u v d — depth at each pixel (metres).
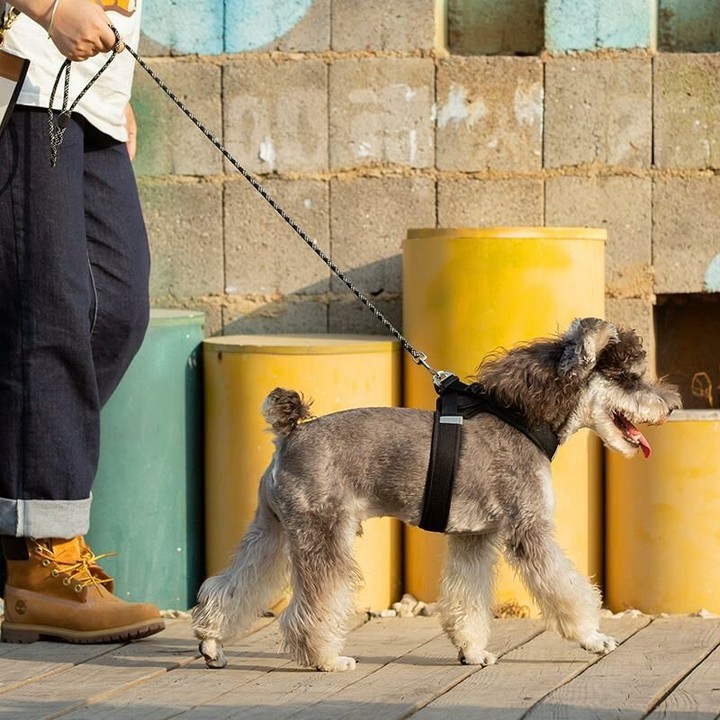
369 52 7.01
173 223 7.13
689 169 6.90
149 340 6.27
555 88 6.94
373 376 6.28
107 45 5.09
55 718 4.47
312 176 7.07
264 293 7.12
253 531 5.20
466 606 5.24
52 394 5.53
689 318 7.45
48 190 5.40
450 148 7.00
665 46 7.39
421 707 4.58
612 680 4.93
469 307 6.14
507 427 5.10
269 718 4.43
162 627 5.71
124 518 6.26
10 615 5.71
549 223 6.97
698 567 6.19
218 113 7.09
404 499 5.07
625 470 6.29
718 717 4.40
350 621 6.10
